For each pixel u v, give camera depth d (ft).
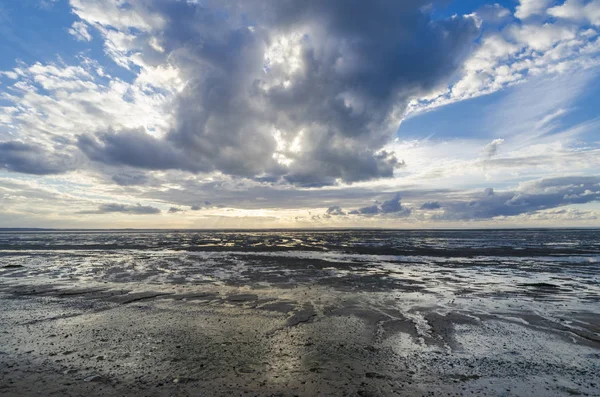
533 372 20.48
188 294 43.78
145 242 180.34
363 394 17.52
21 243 167.84
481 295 43.57
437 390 18.06
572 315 33.83
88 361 21.72
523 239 217.15
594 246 141.28
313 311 35.14
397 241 190.39
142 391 17.66
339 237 260.62
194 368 20.65
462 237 259.60
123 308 36.37
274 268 70.64
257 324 30.32
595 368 21.13
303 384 18.57
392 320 31.86
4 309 35.96
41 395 17.22
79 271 66.13
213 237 265.13
